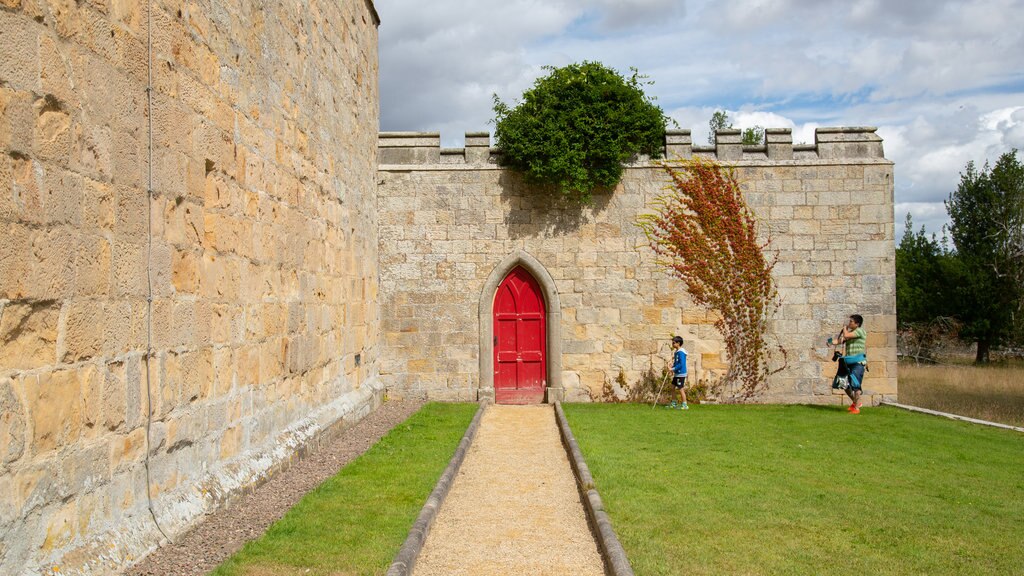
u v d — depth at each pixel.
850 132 15.34
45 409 4.20
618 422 12.28
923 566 5.39
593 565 5.53
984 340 31.78
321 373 10.14
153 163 5.50
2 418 3.83
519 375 15.59
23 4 4.03
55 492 4.29
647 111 15.26
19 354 3.99
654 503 6.97
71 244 4.46
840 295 15.20
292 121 8.93
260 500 6.95
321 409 10.09
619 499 7.08
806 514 6.71
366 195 13.28
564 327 15.30
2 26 3.85
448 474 8.00
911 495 7.56
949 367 25.11
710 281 15.27
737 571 5.20
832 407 14.64
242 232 7.30
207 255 6.48
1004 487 8.00
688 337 15.28
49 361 4.25
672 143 15.43
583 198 15.10
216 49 6.70
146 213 5.39
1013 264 31.11
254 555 5.31
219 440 6.73
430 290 15.35
